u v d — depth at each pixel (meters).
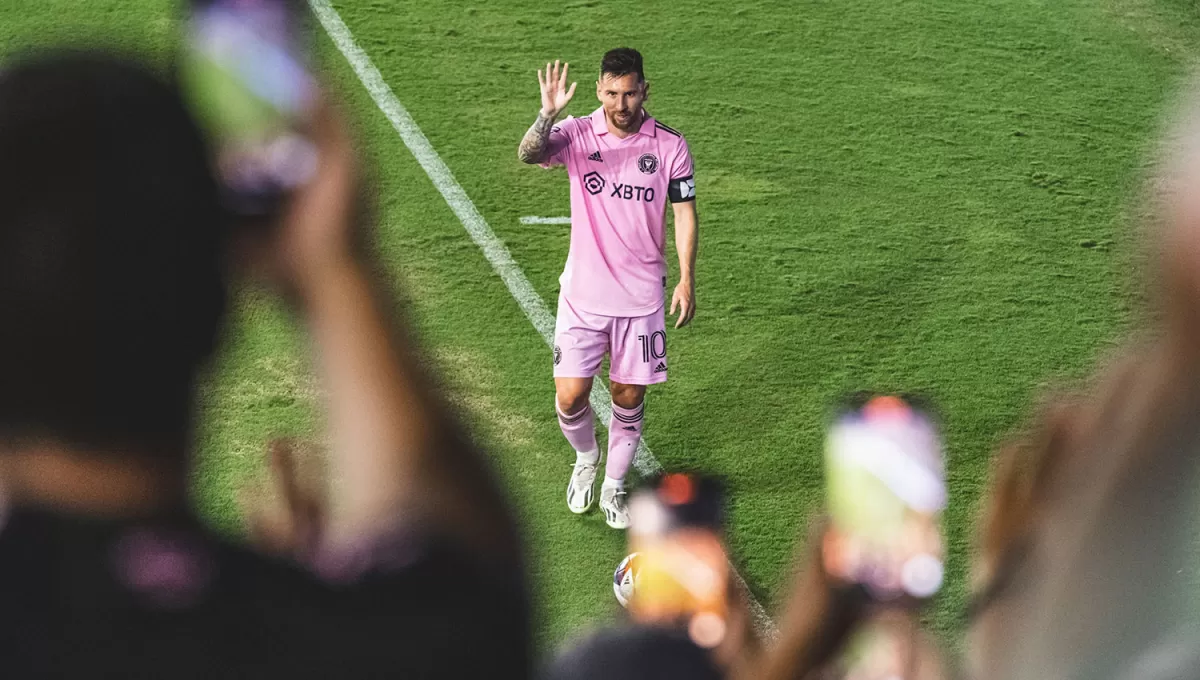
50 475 3.89
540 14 43.97
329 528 4.71
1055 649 4.05
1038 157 38.84
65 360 3.74
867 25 44.84
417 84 40.06
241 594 4.04
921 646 4.71
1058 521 4.10
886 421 4.26
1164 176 3.63
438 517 4.35
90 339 3.74
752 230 34.66
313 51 4.04
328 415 4.38
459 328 30.31
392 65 40.84
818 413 28.09
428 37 42.31
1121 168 38.56
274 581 4.10
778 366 29.58
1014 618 4.22
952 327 31.39
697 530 5.18
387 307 4.36
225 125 3.89
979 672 4.40
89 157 3.72
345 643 4.07
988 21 45.66
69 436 3.84
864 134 39.38
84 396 3.79
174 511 4.04
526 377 28.78
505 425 27.30
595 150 23.39
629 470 26.12
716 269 33.00
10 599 3.89
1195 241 3.51
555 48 42.41
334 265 4.20
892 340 30.80
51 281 3.69
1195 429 3.74
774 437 27.25
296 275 4.20
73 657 3.87
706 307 31.48
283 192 4.01
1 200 3.71
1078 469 4.06
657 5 44.91
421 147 37.16
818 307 31.77
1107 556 3.95
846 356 30.11
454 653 4.18
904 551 4.30
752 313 31.38
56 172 3.71
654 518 5.22
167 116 3.82
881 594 4.42
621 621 5.32
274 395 27.00
